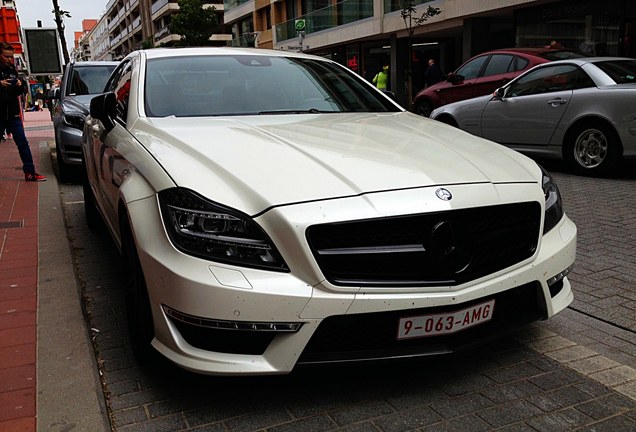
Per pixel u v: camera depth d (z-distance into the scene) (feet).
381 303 7.69
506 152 10.46
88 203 17.94
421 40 82.84
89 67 30.91
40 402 8.54
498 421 8.05
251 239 7.67
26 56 35.78
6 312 11.74
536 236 8.95
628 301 12.14
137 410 8.40
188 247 7.79
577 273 13.80
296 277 7.59
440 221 7.89
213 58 13.73
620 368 9.44
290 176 8.18
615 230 17.16
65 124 25.90
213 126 10.69
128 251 9.61
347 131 10.55
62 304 12.11
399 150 9.41
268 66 13.85
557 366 9.50
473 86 35.04
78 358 9.81
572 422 8.02
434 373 9.30
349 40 88.79
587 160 25.16
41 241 16.75
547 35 56.54
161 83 12.55
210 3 195.52
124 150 10.45
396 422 8.04
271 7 121.39
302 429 7.91
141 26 262.06
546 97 26.03
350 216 7.61
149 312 8.73
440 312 8.00
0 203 21.80
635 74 25.18
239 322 7.48
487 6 60.39
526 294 9.04
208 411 8.35
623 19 48.47
